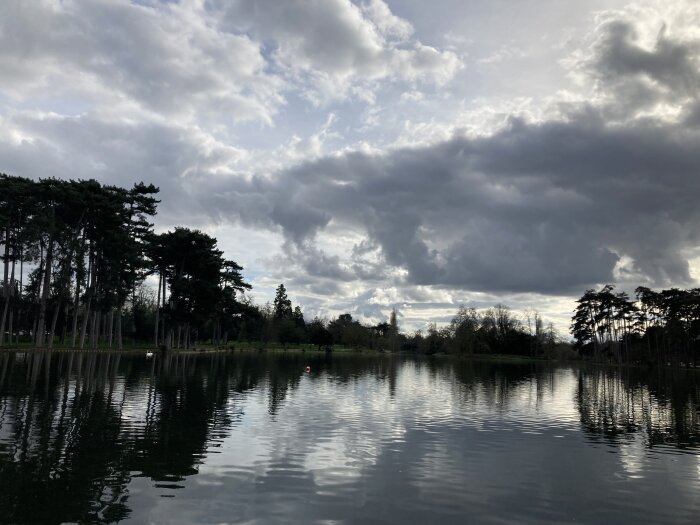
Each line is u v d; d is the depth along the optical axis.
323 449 16.45
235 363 62.19
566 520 10.92
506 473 14.45
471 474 14.18
